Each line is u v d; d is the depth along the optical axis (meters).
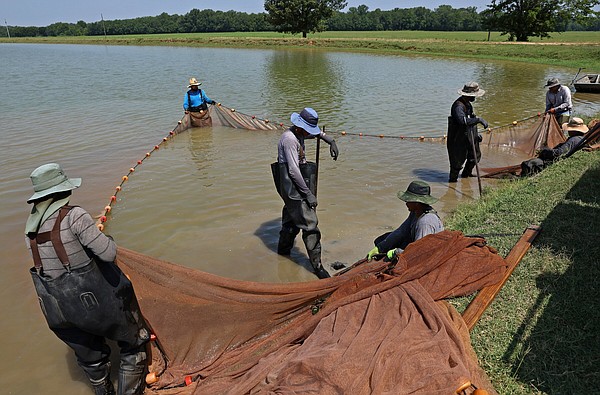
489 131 12.38
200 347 4.45
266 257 6.75
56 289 3.47
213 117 15.75
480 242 5.06
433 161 11.20
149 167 11.01
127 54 55.41
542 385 3.61
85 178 10.27
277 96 21.72
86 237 3.44
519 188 8.20
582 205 6.96
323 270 6.14
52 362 4.68
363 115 16.94
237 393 3.49
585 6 48.78
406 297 4.17
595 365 3.76
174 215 8.16
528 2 50.50
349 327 3.83
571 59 35.84
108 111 18.33
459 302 4.64
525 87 23.03
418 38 69.69
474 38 68.75
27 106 19.53
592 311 4.41
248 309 4.55
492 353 3.98
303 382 3.34
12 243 7.20
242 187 9.50
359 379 3.17
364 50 51.44
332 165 10.90
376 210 8.22
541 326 4.27
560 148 9.91
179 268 4.62
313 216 6.01
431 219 5.05
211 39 70.50
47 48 78.44
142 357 4.11
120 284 3.80
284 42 60.88
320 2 71.19
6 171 10.77
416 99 20.11
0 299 5.75
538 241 5.87
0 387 4.35
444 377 3.10
